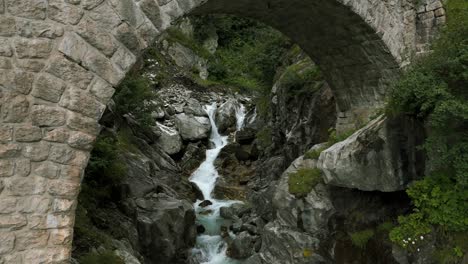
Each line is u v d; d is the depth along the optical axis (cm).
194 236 1070
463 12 670
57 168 482
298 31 938
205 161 1566
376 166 688
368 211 746
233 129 1781
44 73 479
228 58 2522
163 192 1116
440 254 600
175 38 2234
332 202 804
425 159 642
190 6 586
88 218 824
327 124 1100
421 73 623
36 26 477
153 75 1917
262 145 1522
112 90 516
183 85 1998
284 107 1295
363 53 908
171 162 1436
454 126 576
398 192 717
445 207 598
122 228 885
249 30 2688
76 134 491
